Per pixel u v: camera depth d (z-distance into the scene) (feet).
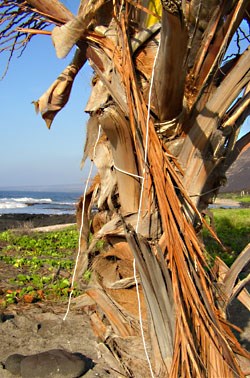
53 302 24.21
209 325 8.43
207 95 9.01
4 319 20.81
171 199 8.53
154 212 9.12
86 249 10.82
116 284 10.01
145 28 9.50
